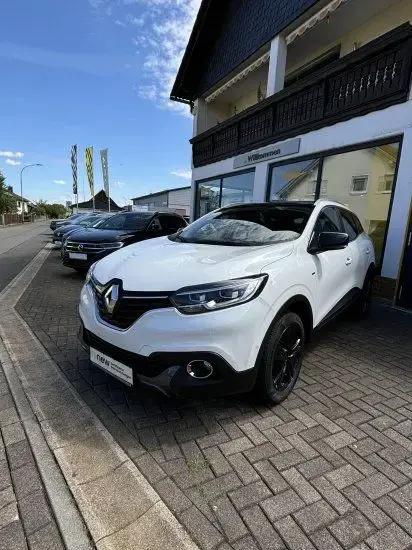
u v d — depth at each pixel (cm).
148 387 230
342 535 164
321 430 243
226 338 219
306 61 1048
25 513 175
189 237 366
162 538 161
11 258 1227
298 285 273
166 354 218
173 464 208
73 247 754
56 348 374
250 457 215
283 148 873
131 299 234
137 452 218
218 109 1470
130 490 187
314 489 191
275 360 262
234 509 177
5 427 241
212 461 211
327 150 745
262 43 965
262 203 396
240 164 1076
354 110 670
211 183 1308
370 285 506
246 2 1055
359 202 681
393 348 400
